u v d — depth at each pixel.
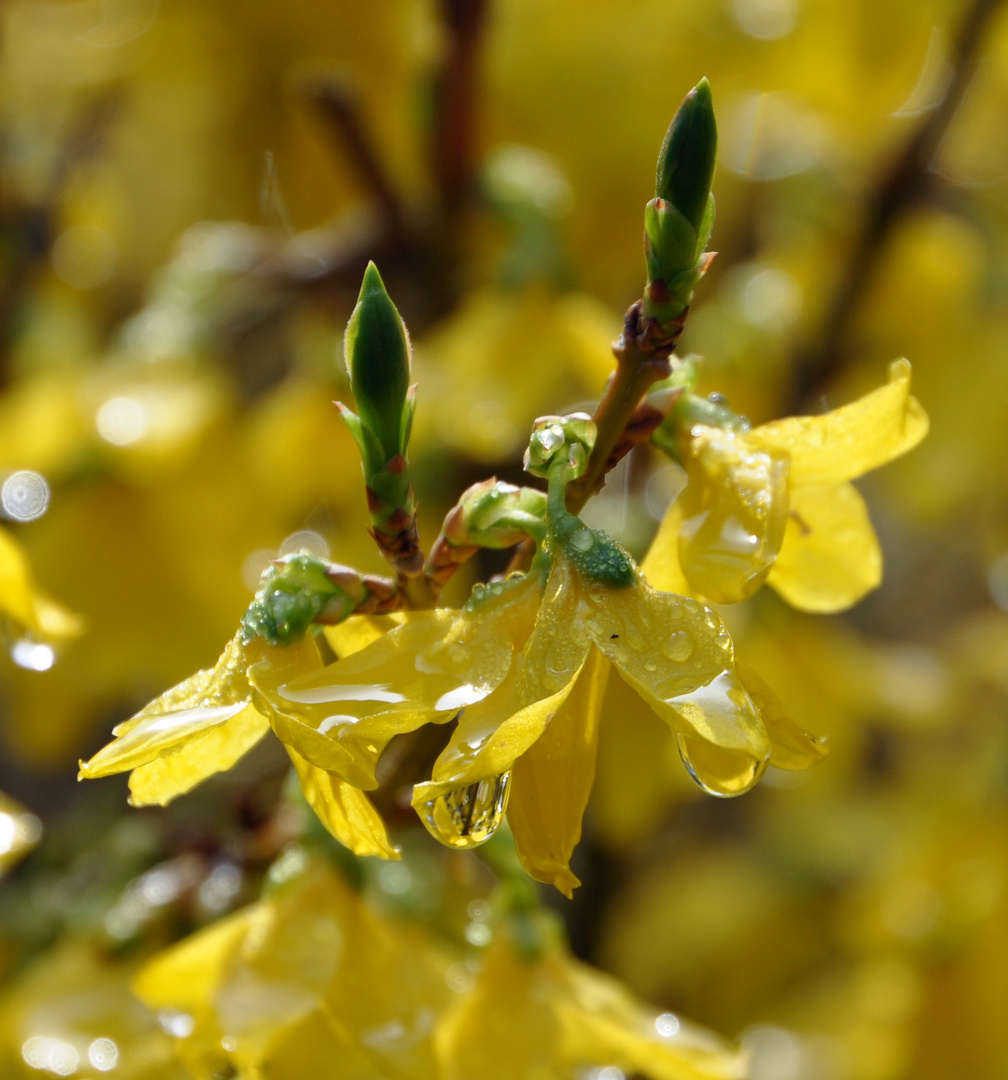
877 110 0.60
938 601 0.98
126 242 0.65
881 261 0.59
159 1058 0.40
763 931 0.75
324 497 0.57
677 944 0.73
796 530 0.35
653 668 0.33
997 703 0.66
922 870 0.63
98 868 0.48
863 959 0.67
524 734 0.33
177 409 0.52
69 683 0.54
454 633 0.34
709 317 0.61
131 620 0.52
